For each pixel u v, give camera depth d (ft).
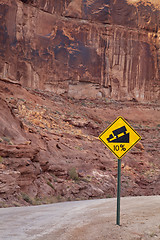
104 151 127.65
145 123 196.54
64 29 193.88
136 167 134.00
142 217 27.27
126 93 213.66
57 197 67.21
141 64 220.84
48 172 78.23
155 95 222.48
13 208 40.57
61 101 170.71
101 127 167.43
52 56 182.70
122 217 27.50
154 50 227.61
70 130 132.98
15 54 161.27
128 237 18.98
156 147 162.91
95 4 212.64
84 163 100.83
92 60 202.28
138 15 225.97
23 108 121.60
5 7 158.51
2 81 133.69
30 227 22.98
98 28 208.95
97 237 19.01
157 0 236.22
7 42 156.97
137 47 221.25
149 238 18.79
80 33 200.95
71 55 192.85
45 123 121.08
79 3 205.77
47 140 96.17
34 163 67.97
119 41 215.92
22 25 168.45
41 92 167.53
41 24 181.27
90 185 85.25
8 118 77.30
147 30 228.02
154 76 224.74
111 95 208.85
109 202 50.06
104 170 109.81
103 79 206.69
